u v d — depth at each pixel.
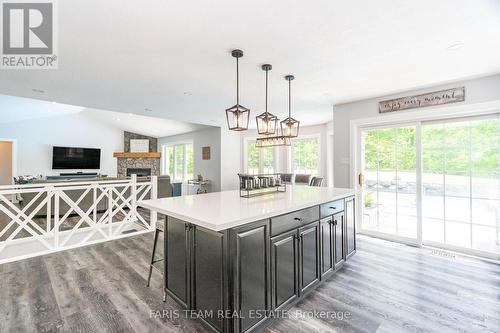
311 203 2.29
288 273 2.05
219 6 1.71
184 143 9.01
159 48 2.34
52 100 4.29
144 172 10.28
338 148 4.47
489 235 3.16
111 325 1.87
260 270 1.81
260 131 2.83
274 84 3.38
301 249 2.19
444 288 2.42
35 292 2.32
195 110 5.05
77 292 2.32
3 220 5.03
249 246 1.73
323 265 2.49
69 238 3.67
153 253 2.46
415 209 3.69
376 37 2.15
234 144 7.52
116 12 1.78
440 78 3.16
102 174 9.61
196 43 2.25
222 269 1.65
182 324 1.89
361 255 3.26
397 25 1.97
